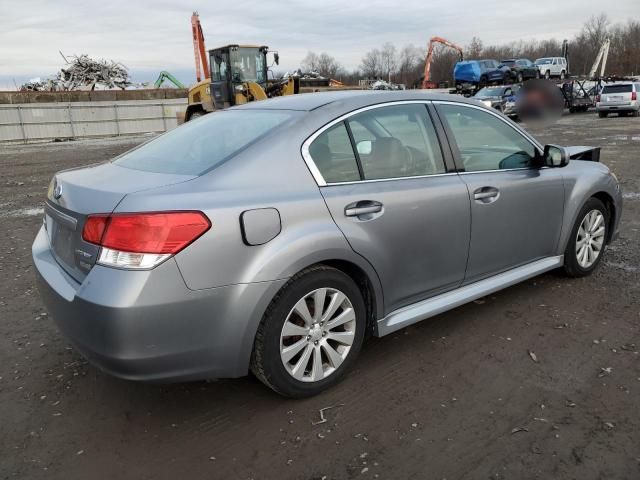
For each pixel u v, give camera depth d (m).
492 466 2.43
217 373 2.67
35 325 4.03
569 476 2.36
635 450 2.51
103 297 2.39
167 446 2.65
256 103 3.62
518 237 3.93
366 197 3.04
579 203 4.34
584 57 72.50
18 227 7.18
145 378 2.50
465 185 3.53
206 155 2.96
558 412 2.81
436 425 2.74
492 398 2.96
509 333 3.71
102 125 29.11
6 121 26.39
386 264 3.14
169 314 2.45
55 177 3.26
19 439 2.72
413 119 3.46
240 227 2.58
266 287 2.65
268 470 2.46
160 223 2.41
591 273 4.77
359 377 3.21
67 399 3.07
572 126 22.67
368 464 2.48
